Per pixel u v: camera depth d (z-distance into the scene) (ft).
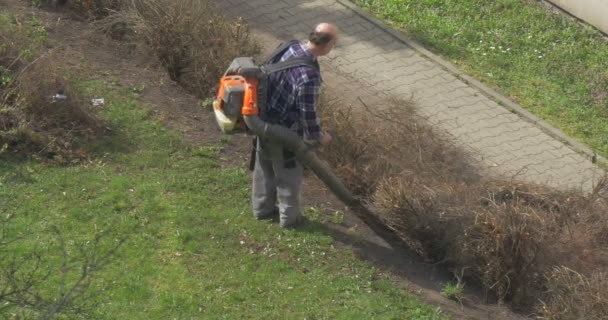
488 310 36.83
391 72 58.13
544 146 53.47
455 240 38.45
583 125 55.52
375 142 43.83
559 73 59.77
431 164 43.29
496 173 50.14
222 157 43.62
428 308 35.40
